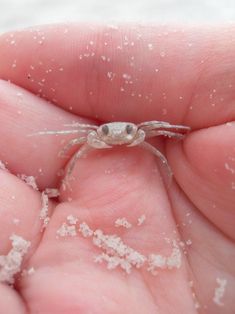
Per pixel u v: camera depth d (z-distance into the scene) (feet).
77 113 0.20
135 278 0.17
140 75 0.19
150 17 0.43
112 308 0.16
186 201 0.19
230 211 0.18
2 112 0.18
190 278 0.18
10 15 0.43
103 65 0.19
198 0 0.45
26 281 0.16
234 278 0.19
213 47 0.18
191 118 0.19
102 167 0.19
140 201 0.19
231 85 0.18
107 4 0.45
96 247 0.18
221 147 0.18
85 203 0.18
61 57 0.19
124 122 0.19
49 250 0.17
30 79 0.19
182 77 0.19
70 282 0.16
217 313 0.19
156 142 0.20
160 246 0.18
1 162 0.19
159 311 0.17
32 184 0.19
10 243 0.17
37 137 0.19
